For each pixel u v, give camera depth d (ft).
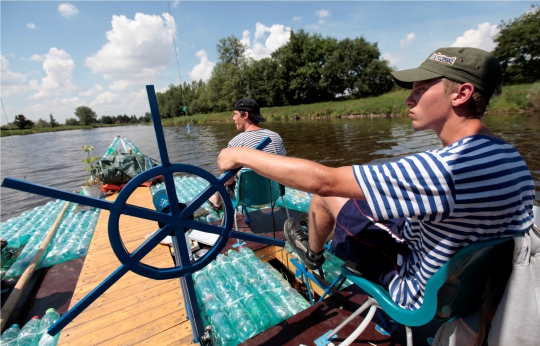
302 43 139.33
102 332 5.75
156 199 4.46
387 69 139.44
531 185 3.08
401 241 3.75
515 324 2.87
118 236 3.39
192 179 19.49
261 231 9.53
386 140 38.81
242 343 4.78
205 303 6.42
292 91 145.38
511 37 102.73
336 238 4.12
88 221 12.43
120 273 3.55
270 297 6.41
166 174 3.48
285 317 5.79
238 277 7.06
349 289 5.83
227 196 4.01
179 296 6.74
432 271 3.08
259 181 8.30
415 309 3.29
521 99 57.67
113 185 16.67
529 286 2.82
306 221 6.73
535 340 2.84
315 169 3.03
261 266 7.54
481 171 2.64
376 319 5.10
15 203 25.17
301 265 6.84
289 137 48.39
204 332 5.02
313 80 141.28
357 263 3.95
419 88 3.33
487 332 3.41
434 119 3.29
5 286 7.89
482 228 2.76
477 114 3.12
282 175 3.22
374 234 3.85
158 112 3.27
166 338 5.56
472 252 2.68
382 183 2.82
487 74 2.93
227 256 8.18
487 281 3.20
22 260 8.66
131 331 5.75
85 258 8.92
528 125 40.09
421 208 2.75
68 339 5.61
